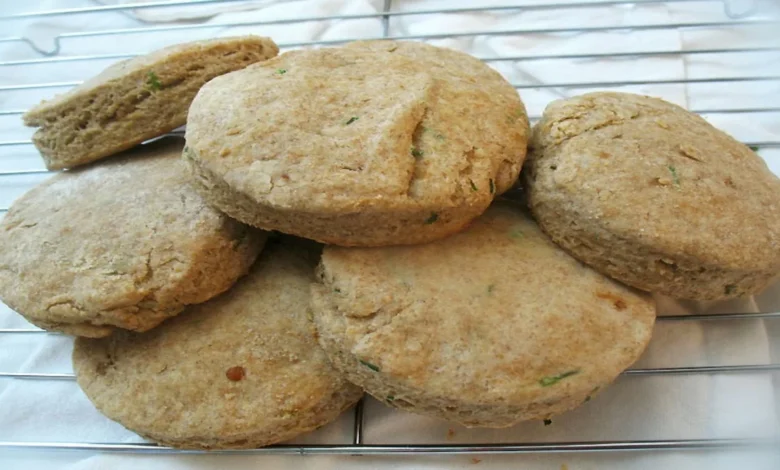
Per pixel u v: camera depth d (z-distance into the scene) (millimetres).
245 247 167
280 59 174
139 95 177
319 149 147
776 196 163
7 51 276
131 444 165
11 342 195
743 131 217
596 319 150
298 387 158
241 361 160
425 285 151
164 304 157
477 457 159
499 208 174
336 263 154
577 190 155
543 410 147
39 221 172
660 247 148
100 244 162
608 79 242
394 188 143
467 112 162
